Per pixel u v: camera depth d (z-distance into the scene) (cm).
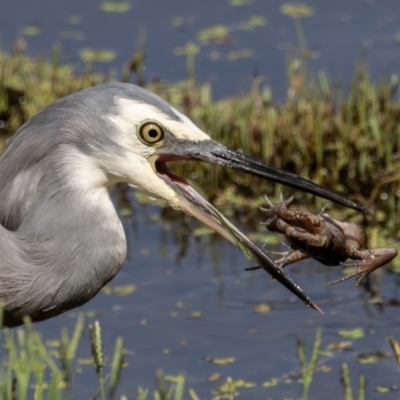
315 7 1891
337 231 820
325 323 1164
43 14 1905
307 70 1647
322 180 1416
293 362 1099
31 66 1719
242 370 1089
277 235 1328
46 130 859
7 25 1859
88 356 1114
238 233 884
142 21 1870
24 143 862
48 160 859
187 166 1444
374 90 1509
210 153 885
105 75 1670
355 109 1471
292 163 1447
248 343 1134
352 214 1355
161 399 812
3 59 1741
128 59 1741
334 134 1461
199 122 1523
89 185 866
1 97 1603
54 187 859
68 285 870
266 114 1477
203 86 1616
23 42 1800
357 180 1418
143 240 1343
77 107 860
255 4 1919
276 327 1160
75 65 1727
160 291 1233
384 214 1357
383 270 1255
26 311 877
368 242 1303
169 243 1337
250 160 893
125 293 1230
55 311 884
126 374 1084
